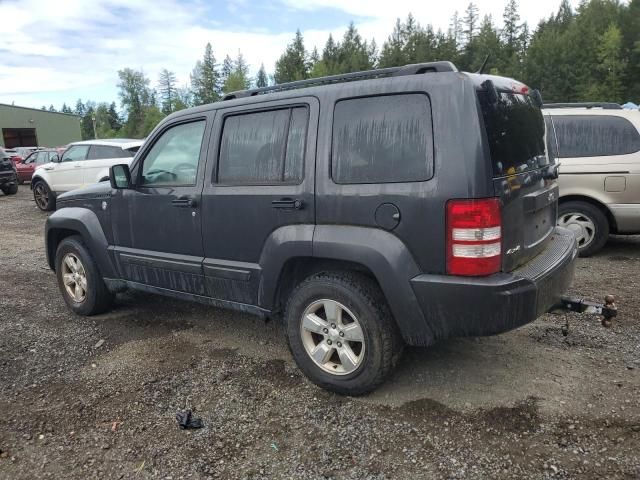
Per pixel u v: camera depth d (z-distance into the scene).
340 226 3.16
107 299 4.96
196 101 98.06
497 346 3.97
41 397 3.49
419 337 3.00
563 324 4.35
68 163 12.58
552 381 3.43
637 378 3.43
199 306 5.22
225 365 3.88
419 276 2.92
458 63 78.88
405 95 2.97
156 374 3.77
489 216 2.75
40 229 10.58
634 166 6.02
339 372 3.33
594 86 58.78
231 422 3.13
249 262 3.66
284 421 3.12
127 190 4.40
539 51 65.88
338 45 91.25
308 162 3.29
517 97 3.37
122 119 116.88
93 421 3.19
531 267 3.16
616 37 59.19
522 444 2.81
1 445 2.96
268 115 3.56
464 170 2.74
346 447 2.86
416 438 2.90
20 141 50.34
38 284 6.26
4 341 4.45
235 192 3.64
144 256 4.32
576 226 6.39
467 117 2.77
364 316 3.14
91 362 4.00
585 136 6.25
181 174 4.07
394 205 2.94
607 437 2.84
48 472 2.73
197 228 3.91
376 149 3.04
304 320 3.42
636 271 5.84
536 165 3.39
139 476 2.68
